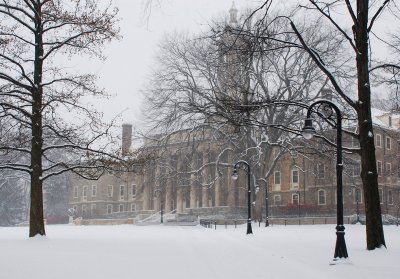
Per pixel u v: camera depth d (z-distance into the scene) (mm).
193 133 57406
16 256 16875
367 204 19562
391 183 76250
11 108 25422
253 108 23391
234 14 52281
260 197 60188
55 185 106125
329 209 70000
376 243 19281
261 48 21297
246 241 26469
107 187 115562
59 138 27578
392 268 13984
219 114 24453
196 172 58312
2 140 26750
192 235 33906
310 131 16359
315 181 74625
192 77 56469
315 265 14820
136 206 111125
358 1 20344
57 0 25688
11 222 98562
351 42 20531
